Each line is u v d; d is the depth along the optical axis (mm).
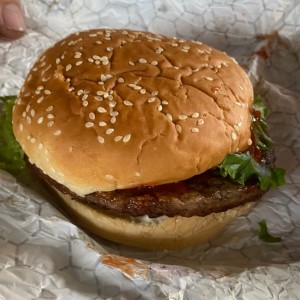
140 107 150
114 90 153
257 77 227
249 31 243
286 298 150
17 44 228
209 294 145
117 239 164
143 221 158
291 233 180
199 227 163
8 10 229
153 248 166
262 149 168
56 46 174
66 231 155
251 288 150
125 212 153
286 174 197
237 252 174
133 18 244
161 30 245
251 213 184
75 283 144
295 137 209
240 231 180
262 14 240
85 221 163
